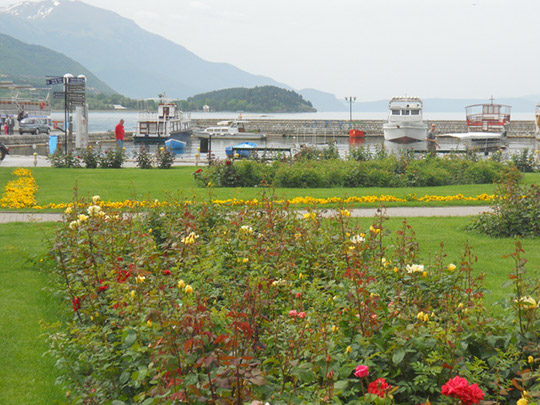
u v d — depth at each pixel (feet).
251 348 16.67
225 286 23.18
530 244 44.01
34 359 23.41
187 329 14.87
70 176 94.68
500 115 298.35
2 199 64.80
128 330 17.67
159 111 271.69
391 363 16.69
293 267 25.29
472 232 48.42
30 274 35.45
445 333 16.75
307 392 14.94
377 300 18.40
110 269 24.86
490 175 89.61
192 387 13.82
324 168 85.81
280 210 36.24
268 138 311.68
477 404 12.24
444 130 327.88
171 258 25.18
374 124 333.21
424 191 77.00
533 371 16.70
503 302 20.38
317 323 18.47
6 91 347.97
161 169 112.06
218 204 40.01
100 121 542.16
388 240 43.80
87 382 18.34
